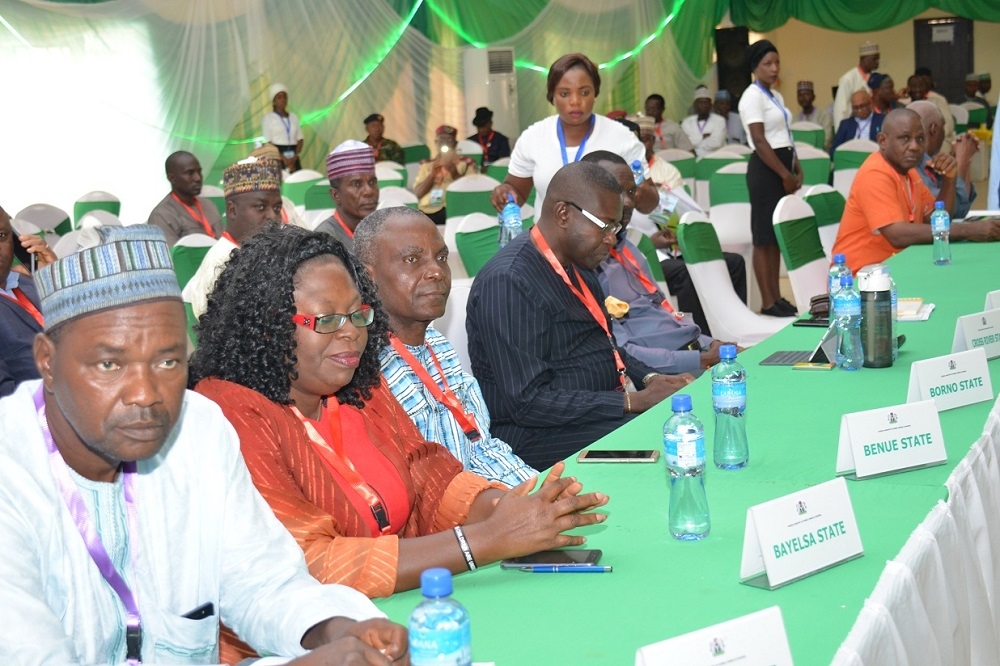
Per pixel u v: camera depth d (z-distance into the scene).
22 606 1.30
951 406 2.59
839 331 3.14
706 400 2.83
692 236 5.02
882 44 19.34
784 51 19.66
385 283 2.65
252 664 1.52
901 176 5.27
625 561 1.83
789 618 1.58
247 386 1.93
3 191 8.83
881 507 1.99
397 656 1.39
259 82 10.05
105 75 9.10
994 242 5.27
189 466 1.52
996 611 2.21
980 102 16.31
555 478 1.89
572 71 4.83
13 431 1.39
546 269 3.18
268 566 1.55
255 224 4.12
